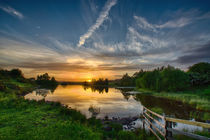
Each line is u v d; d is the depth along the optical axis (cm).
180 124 995
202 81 4316
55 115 966
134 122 1163
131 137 709
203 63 5269
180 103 2264
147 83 5538
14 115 906
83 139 555
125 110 1695
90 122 989
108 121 1135
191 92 3697
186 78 4222
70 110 1088
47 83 12631
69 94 3994
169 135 496
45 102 1570
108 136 756
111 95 3900
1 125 689
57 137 529
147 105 2077
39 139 500
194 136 358
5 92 2388
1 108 1109
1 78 5409
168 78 4247
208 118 1176
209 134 653
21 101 1436
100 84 18550
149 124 797
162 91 4453
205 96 2734
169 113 1458
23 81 7369
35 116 902
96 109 1688
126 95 3966
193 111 1559
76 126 696
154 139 658
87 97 3212
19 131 601
